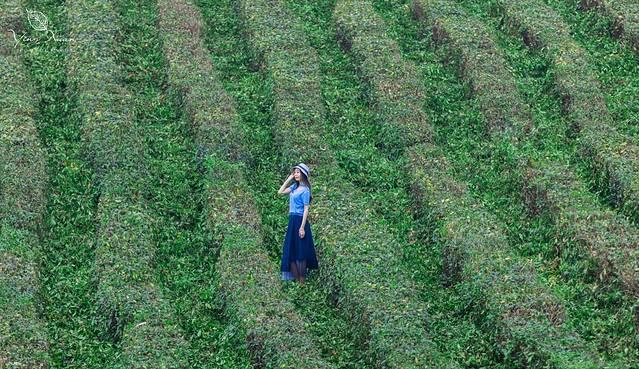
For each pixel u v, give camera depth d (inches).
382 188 1375.5
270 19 1630.2
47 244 1274.6
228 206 1298.0
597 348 1131.9
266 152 1425.9
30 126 1397.6
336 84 1549.0
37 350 1100.5
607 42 1631.4
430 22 1636.3
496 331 1141.7
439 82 1552.7
